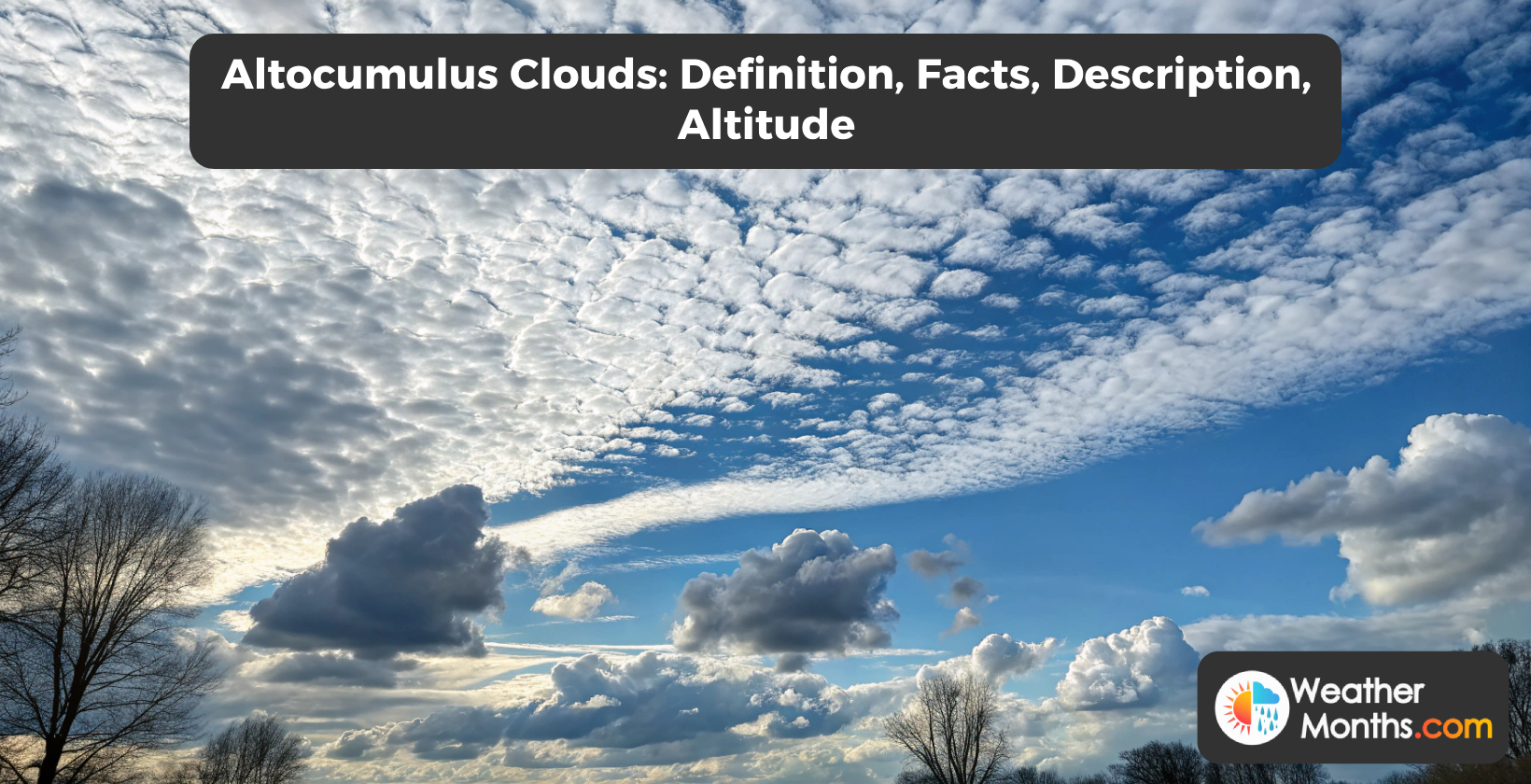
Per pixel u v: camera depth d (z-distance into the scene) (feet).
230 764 195.42
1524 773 130.21
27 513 87.40
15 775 98.12
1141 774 296.92
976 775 197.16
